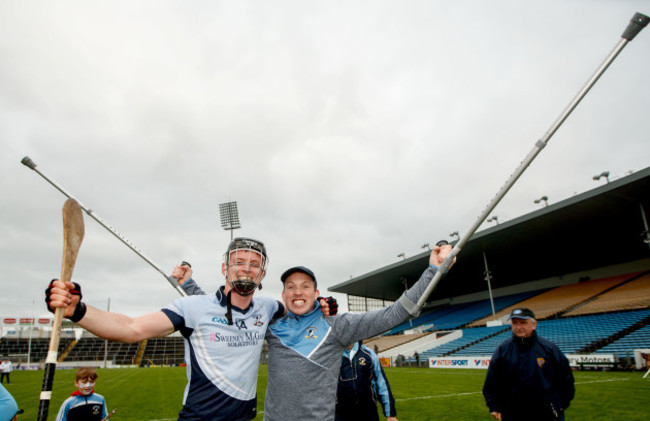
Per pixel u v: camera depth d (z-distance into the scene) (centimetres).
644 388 1449
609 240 3728
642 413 1024
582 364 2316
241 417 291
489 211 286
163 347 7425
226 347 293
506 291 5672
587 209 3025
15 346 7194
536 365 454
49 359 229
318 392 316
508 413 471
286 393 314
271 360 332
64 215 247
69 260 244
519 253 4138
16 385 2545
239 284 294
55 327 230
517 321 461
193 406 279
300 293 339
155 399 1702
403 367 3506
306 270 341
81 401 571
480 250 4044
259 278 311
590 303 3775
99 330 242
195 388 284
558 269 4822
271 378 328
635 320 2903
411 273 4931
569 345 2891
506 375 479
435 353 3934
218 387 284
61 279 238
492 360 493
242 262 302
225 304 306
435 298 6688
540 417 446
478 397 1438
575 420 979
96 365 6550
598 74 263
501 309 4900
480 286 5803
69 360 6844
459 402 1338
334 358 332
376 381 591
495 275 5097
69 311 234
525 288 5400
